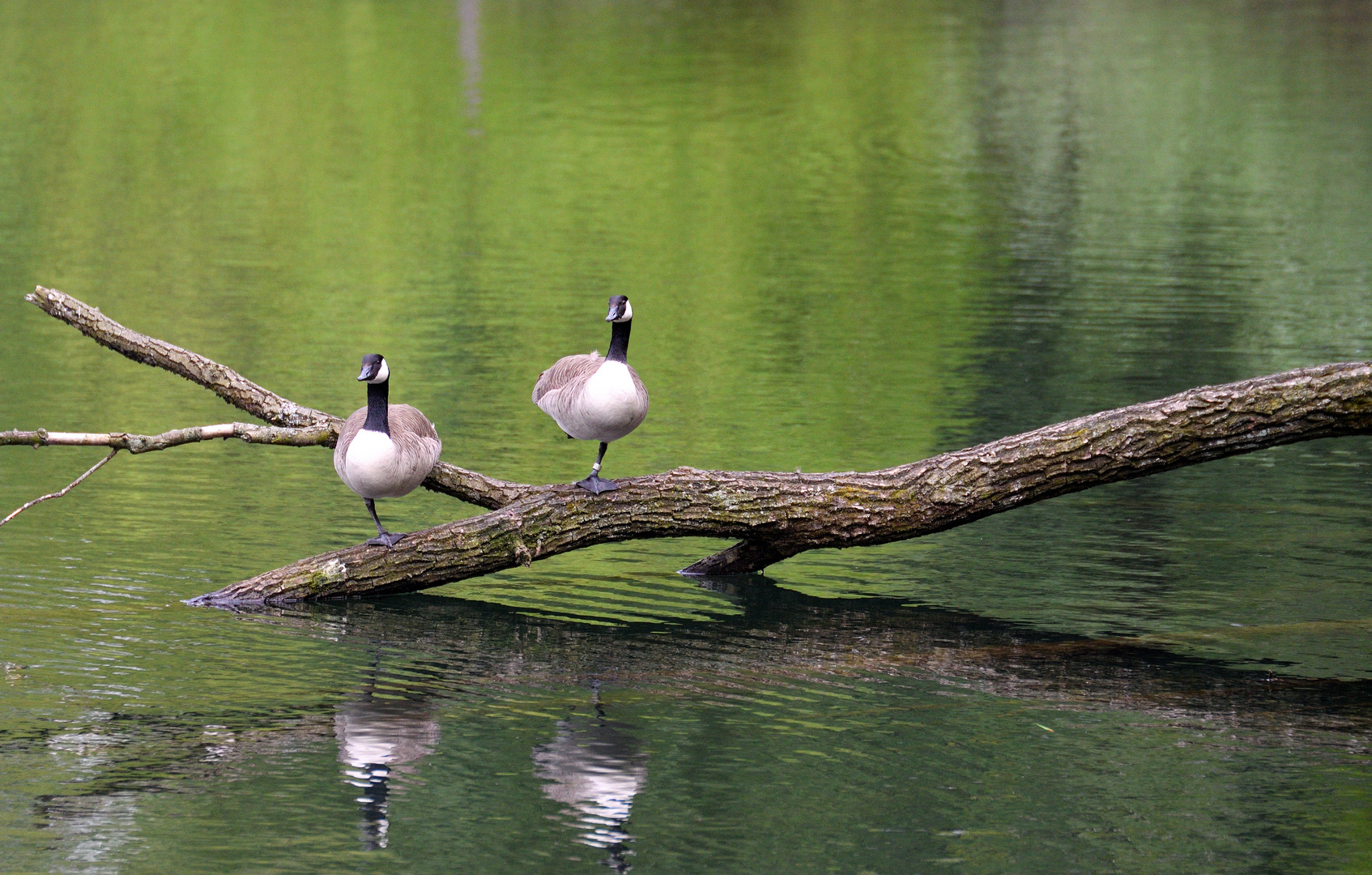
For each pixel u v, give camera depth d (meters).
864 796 8.82
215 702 10.00
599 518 12.23
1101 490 15.76
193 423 17.11
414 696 10.24
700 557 13.93
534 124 39.72
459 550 12.18
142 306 22.77
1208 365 20.27
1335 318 22.83
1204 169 35.12
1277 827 8.45
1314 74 47.25
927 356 20.92
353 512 14.38
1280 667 11.00
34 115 39.28
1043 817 8.55
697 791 8.85
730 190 33.09
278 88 44.00
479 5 62.53
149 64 46.97
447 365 20.09
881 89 45.28
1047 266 26.73
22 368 19.38
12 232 27.78
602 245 28.23
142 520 13.93
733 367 20.38
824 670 10.92
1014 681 10.73
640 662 11.03
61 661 10.58
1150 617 12.08
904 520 12.48
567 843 8.17
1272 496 15.34
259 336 21.31
